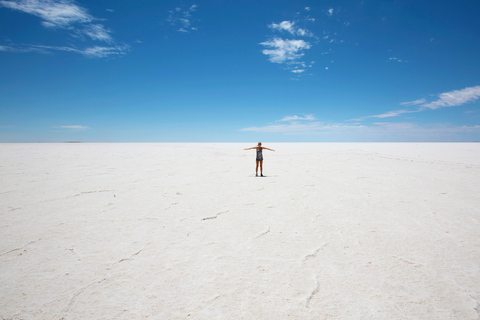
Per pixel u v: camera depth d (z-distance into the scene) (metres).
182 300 2.44
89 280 2.79
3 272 2.94
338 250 3.51
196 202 6.06
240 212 5.29
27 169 10.73
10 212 5.21
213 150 24.83
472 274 2.89
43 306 2.35
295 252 3.46
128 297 2.49
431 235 4.04
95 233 4.14
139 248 3.59
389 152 20.86
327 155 18.75
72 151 21.64
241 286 2.67
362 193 6.98
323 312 2.26
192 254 3.41
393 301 2.42
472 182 8.49
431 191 7.20
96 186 7.69
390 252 3.45
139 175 9.70
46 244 3.71
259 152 9.66
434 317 2.20
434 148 25.83
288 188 7.62
